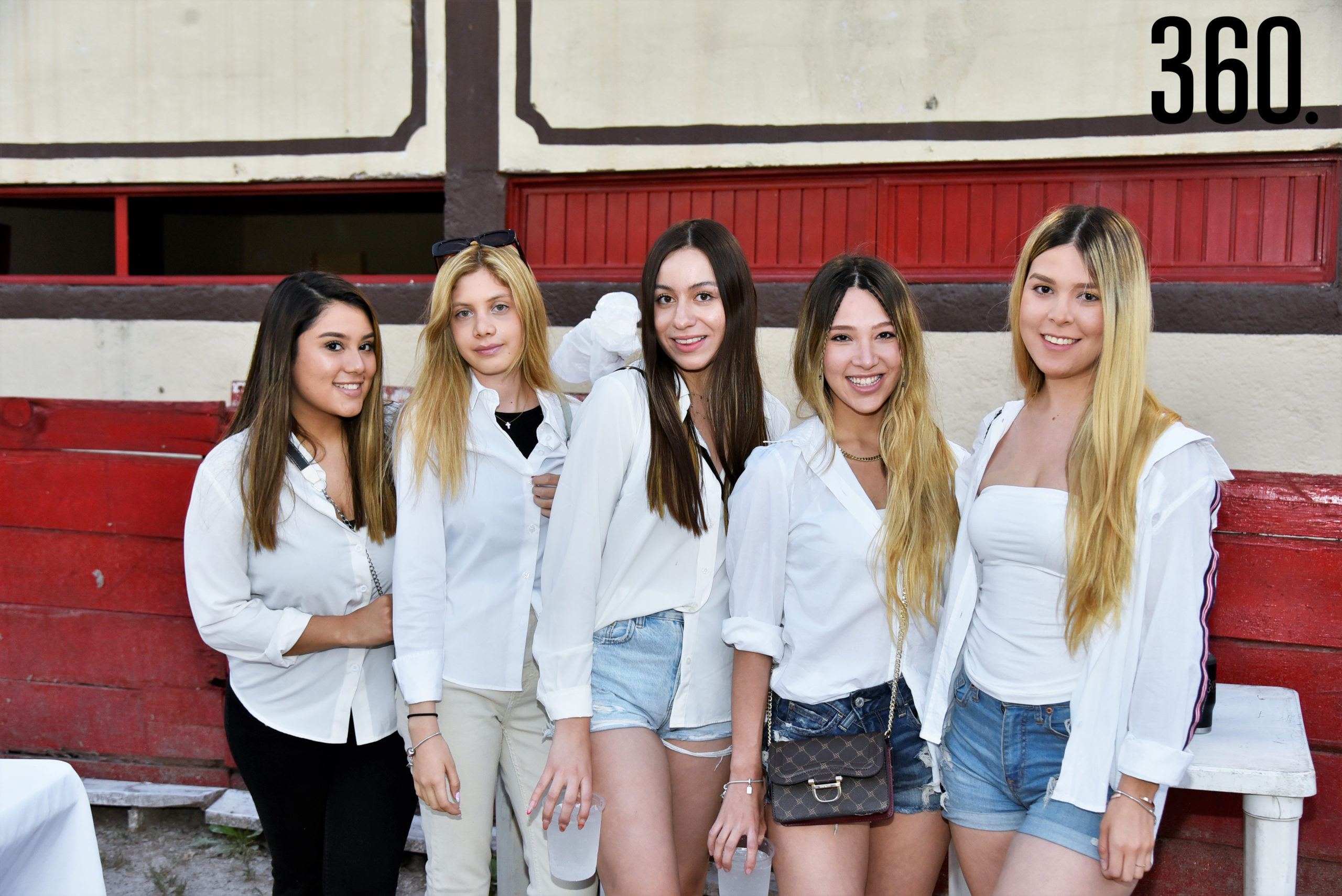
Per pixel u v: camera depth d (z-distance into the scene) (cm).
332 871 212
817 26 305
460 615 214
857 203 314
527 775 223
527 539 216
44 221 473
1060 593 177
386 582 219
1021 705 181
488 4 326
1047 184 301
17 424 340
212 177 347
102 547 339
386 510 216
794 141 310
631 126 320
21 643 346
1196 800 278
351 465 215
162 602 337
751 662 194
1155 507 168
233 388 330
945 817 197
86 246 486
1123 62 286
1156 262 294
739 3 310
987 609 187
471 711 214
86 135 353
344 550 212
